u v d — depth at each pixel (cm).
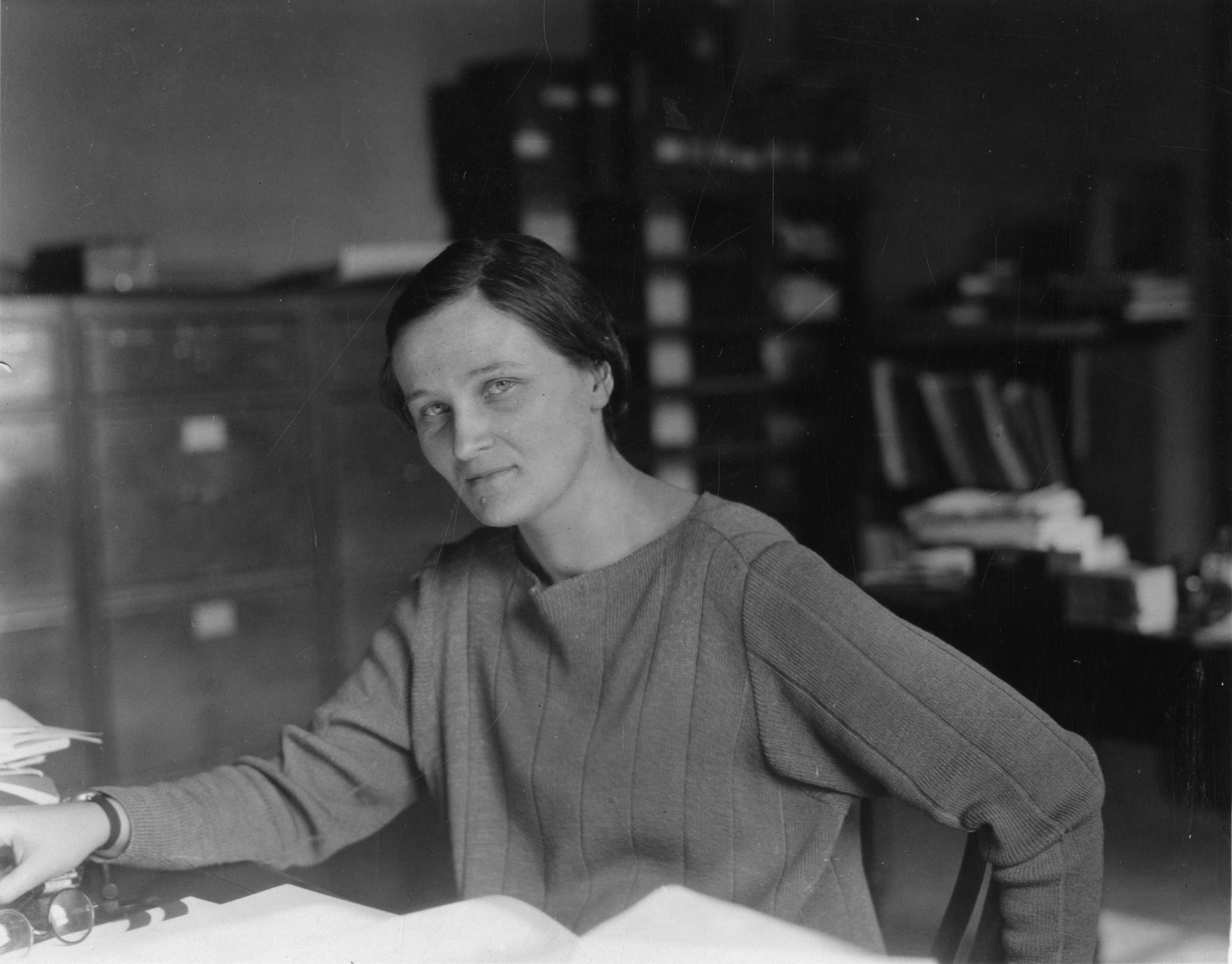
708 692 104
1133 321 252
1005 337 262
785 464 262
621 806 109
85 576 265
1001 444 255
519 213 253
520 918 104
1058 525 227
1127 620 205
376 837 140
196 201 259
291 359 277
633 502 111
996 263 265
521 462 105
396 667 126
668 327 258
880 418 263
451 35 250
